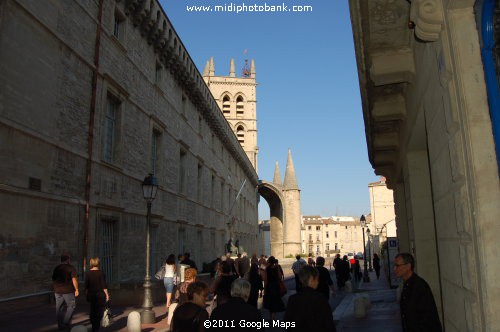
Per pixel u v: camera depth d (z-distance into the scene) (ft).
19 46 39.34
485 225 11.01
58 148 45.14
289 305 16.05
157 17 72.69
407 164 32.78
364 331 35.94
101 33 55.42
